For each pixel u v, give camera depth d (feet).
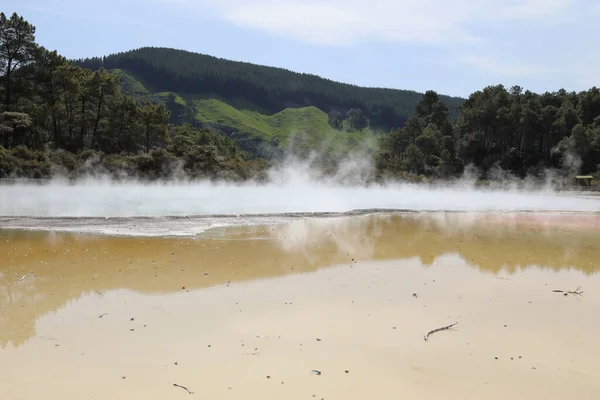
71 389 17.16
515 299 28.99
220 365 19.24
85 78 174.29
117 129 179.22
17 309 25.85
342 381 18.08
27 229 52.49
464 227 63.93
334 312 26.02
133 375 18.29
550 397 17.25
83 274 33.42
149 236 49.42
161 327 23.40
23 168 131.34
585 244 50.83
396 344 21.70
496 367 19.54
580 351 21.24
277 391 17.21
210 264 37.24
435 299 28.68
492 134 259.60
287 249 44.01
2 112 149.79
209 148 171.22
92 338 21.90
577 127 217.56
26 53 163.22
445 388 17.74
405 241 50.42
